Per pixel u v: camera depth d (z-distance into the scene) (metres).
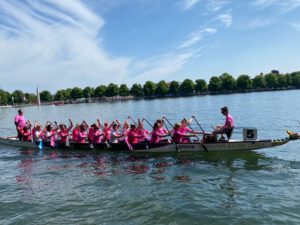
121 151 18.92
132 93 184.88
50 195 11.45
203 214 9.40
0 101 179.88
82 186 12.34
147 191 11.50
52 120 52.62
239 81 160.75
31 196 11.41
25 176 14.19
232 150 16.70
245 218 8.98
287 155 15.92
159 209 9.88
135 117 47.59
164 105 82.88
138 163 15.80
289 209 9.35
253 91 166.12
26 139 22.84
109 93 185.25
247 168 13.93
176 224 8.89
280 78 165.62
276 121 31.19
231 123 16.67
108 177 13.46
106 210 9.96
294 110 42.09
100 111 71.81
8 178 13.95
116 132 19.22
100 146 19.55
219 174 13.24
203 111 51.97
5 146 22.94
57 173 14.52
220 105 66.62
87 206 10.31
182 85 170.62
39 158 18.28
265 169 13.66
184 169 14.24
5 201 10.97
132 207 10.12
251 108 51.53
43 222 9.29
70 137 22.80
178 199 10.61
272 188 11.21
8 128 40.62
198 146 17.23
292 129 25.56
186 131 18.06
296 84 163.50
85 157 17.91
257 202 10.02
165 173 13.74
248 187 11.45
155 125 18.06
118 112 63.78
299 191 10.77
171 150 17.80
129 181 12.77
